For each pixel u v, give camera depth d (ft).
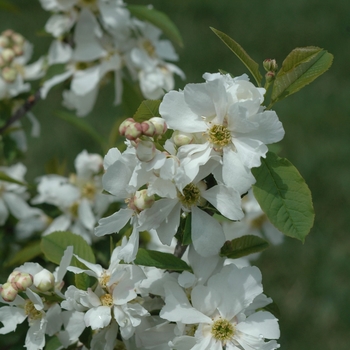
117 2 2.05
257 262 3.38
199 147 1.44
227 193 1.45
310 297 3.26
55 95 4.25
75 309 1.51
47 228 2.09
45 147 3.95
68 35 2.12
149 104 1.50
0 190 2.10
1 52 2.08
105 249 1.97
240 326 1.49
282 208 1.48
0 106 2.10
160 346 1.52
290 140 4.10
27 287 1.52
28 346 1.55
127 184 1.45
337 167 3.92
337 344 3.07
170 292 1.49
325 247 3.48
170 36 1.98
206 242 1.47
